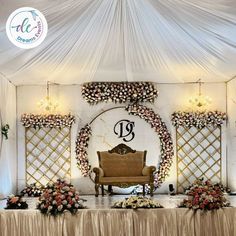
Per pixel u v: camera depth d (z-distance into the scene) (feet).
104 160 23.98
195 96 25.70
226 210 16.25
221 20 14.38
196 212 16.12
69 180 25.45
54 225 15.99
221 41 16.72
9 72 21.47
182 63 20.76
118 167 23.88
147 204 16.37
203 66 21.30
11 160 24.02
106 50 18.49
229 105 25.03
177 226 16.12
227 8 13.20
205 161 25.45
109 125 25.68
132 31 16.16
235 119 23.85
